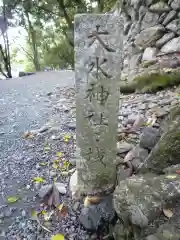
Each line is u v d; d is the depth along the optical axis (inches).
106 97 69.9
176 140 72.2
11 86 238.8
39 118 151.2
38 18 389.4
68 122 139.9
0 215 79.2
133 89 160.7
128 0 218.7
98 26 63.3
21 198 86.0
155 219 51.4
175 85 146.9
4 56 373.7
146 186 58.6
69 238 69.6
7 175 98.3
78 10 362.0
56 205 80.6
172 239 46.7
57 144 117.3
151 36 181.9
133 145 98.3
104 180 79.8
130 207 54.9
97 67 66.7
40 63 508.1
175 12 173.9
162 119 110.3
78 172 80.1
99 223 69.4
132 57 194.9
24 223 75.8
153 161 73.1
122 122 117.6
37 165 102.6
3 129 138.7
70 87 217.0
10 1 345.4
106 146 75.5
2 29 365.7
